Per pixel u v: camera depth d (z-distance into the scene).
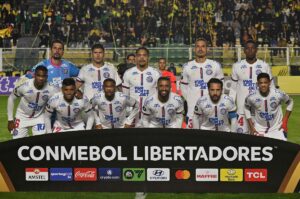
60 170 6.29
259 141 6.13
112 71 9.52
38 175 6.30
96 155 6.23
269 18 30.44
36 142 6.25
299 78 23.81
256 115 8.83
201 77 9.41
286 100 8.73
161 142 6.17
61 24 29.84
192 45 28.28
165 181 6.23
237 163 6.18
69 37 29.16
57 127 8.73
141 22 30.16
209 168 6.19
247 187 6.21
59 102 8.46
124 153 6.21
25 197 6.42
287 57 24.14
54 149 6.25
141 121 8.88
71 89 8.34
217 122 8.55
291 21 29.81
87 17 30.48
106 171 6.25
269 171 6.18
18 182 6.34
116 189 6.27
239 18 30.08
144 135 6.18
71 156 6.25
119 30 29.53
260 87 8.47
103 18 30.48
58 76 9.27
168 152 6.18
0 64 23.86
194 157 6.18
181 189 6.23
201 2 31.12
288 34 29.25
